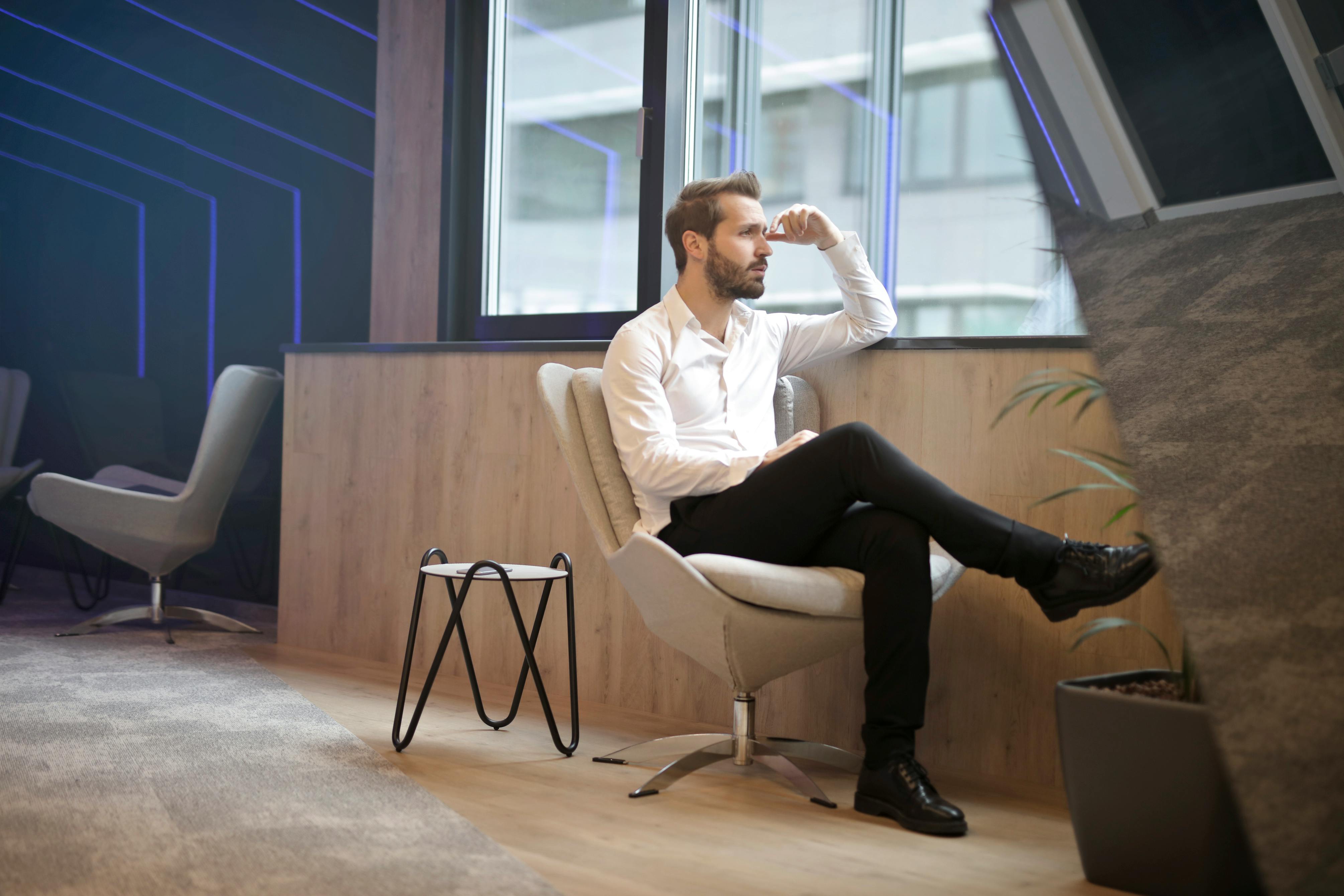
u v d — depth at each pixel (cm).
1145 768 151
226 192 436
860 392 245
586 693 281
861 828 183
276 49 421
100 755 211
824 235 238
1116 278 238
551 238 346
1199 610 155
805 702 246
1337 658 140
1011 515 226
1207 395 198
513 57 354
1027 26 286
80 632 351
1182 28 254
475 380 305
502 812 186
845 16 319
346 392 334
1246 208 243
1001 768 224
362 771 208
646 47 322
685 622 193
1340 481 169
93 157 482
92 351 480
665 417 218
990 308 304
